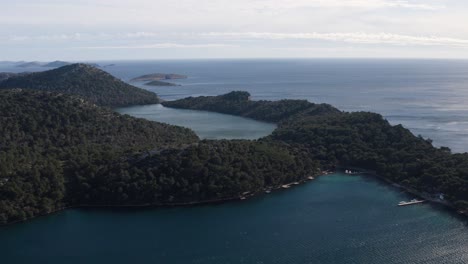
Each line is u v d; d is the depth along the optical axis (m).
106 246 173.25
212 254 164.75
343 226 187.12
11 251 170.25
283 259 160.00
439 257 160.25
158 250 169.00
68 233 185.62
